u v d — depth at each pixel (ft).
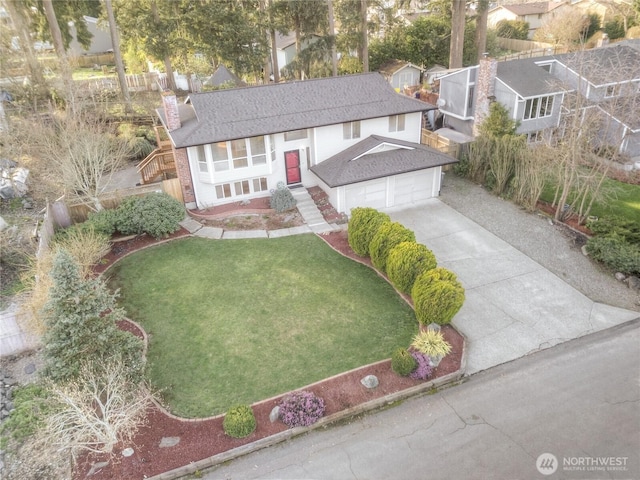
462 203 84.02
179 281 64.49
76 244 61.72
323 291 61.72
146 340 53.83
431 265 56.08
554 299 59.41
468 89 107.76
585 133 72.38
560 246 70.13
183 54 140.97
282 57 178.40
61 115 89.86
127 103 119.03
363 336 53.62
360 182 78.79
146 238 74.79
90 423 37.11
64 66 100.27
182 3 128.98
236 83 130.72
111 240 72.95
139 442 41.47
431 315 51.60
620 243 65.36
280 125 78.69
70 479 38.45
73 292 41.52
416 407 44.88
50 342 41.78
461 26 135.85
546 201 83.41
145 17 126.00
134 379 43.80
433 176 84.23
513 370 48.78
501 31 214.69
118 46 120.57
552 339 52.90
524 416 43.27
